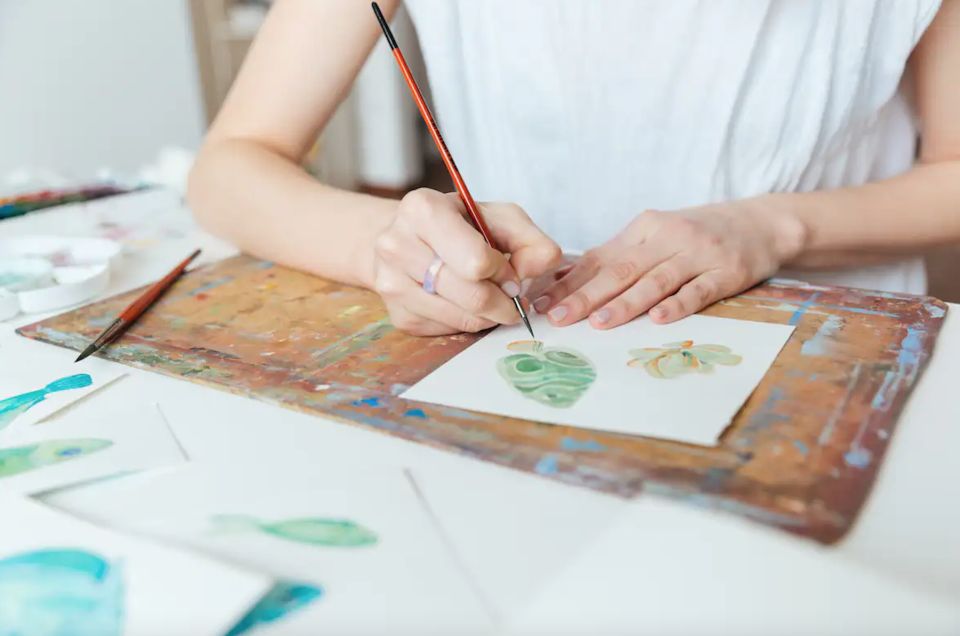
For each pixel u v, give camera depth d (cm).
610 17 77
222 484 35
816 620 26
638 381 43
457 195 53
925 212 71
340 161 338
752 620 26
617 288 54
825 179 83
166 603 27
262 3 267
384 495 34
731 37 74
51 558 30
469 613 27
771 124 77
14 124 192
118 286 65
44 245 72
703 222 60
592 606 27
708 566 28
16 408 43
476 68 88
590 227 89
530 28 82
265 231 67
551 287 57
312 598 28
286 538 31
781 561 28
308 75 78
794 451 35
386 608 27
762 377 43
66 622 27
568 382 43
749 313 53
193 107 246
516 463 35
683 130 80
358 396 43
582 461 35
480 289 48
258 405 43
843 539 29
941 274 215
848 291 56
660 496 32
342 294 60
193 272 67
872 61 76
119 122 221
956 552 29
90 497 34
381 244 50
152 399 44
